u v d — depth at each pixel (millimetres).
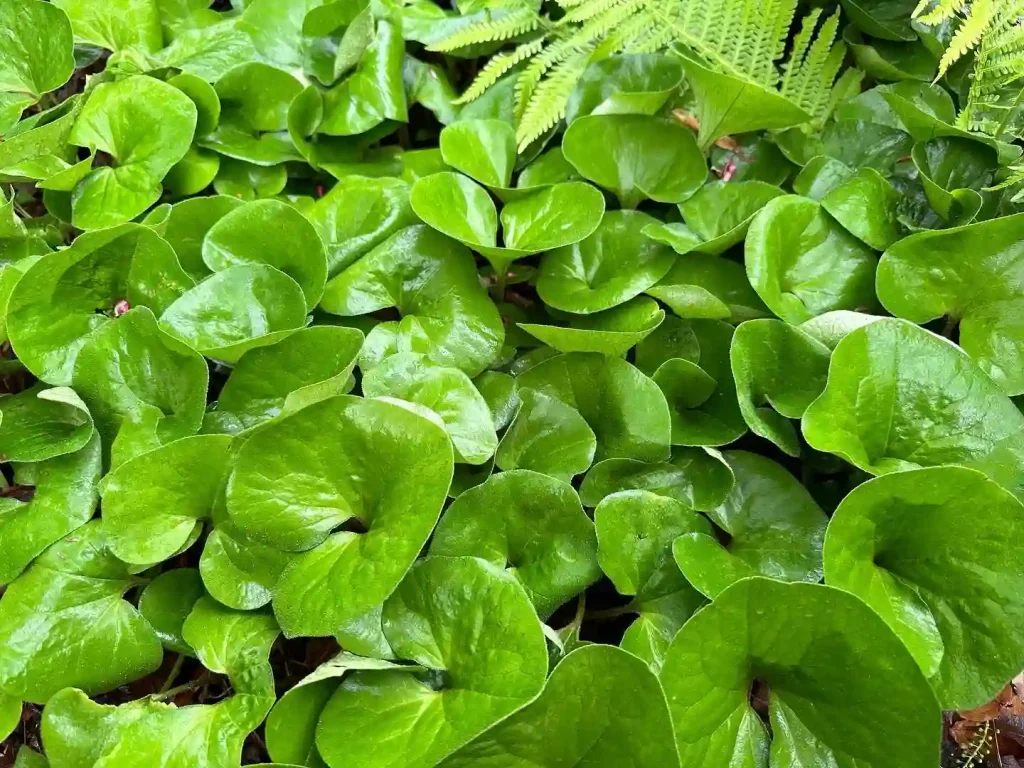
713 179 443
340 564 295
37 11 449
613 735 263
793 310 373
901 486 291
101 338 353
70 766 297
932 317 369
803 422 315
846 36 464
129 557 317
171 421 351
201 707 308
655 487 349
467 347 375
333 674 283
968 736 341
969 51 444
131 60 459
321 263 383
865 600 294
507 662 271
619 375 356
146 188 416
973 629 292
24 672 311
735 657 281
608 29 462
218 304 363
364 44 454
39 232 430
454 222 389
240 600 315
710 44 445
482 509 325
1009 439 323
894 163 431
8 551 328
